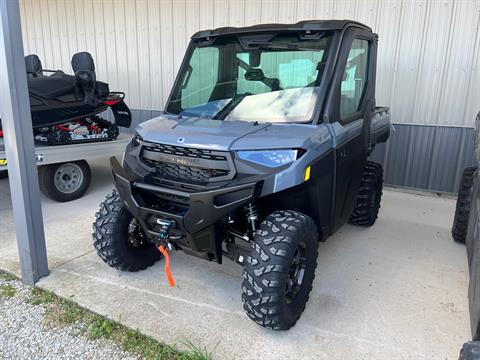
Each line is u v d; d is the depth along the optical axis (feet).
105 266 10.46
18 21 8.25
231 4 19.88
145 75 23.71
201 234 7.61
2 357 7.27
